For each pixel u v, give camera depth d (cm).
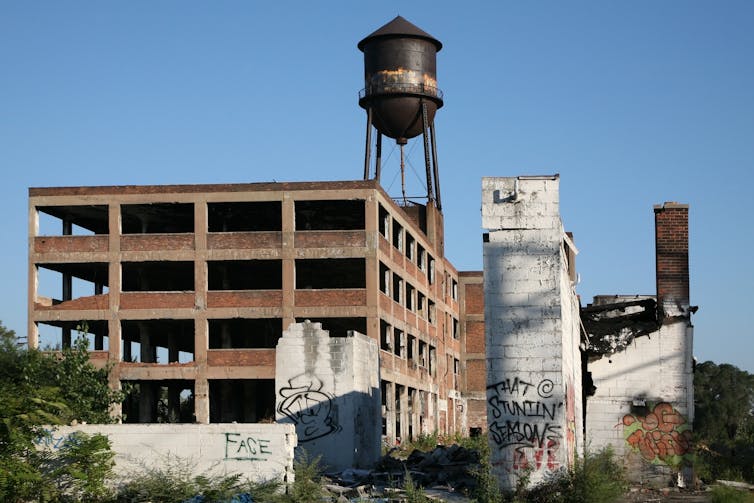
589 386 3019
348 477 2767
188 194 5584
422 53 6719
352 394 3219
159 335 6581
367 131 6769
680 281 3002
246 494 2211
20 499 2184
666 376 2983
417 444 5534
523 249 2459
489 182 2488
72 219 6116
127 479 2317
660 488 2864
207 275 5575
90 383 3859
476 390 8644
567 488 2336
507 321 2447
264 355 5516
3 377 3822
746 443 3666
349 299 5503
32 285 5641
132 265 5738
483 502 2308
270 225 6288
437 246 7550
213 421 6125
